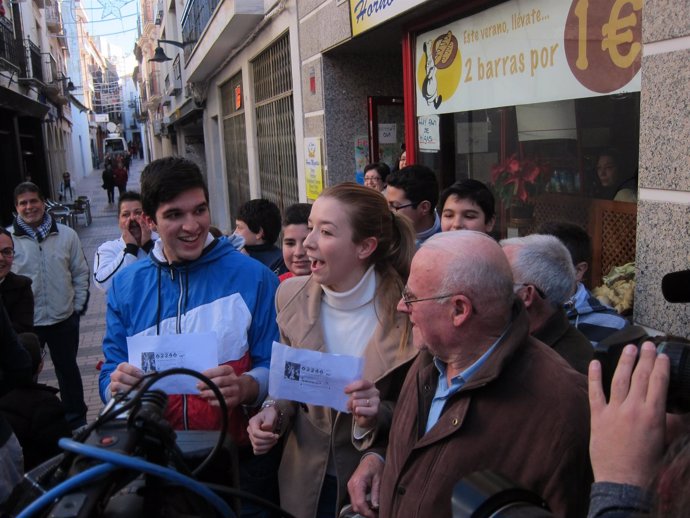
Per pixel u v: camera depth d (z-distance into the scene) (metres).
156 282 2.24
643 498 0.96
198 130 22.73
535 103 3.63
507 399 1.50
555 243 2.04
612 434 1.08
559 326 1.99
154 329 2.18
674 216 2.49
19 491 1.00
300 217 3.24
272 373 2.00
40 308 4.71
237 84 12.00
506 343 1.53
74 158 38.75
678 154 2.44
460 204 2.98
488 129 4.13
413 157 5.13
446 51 4.51
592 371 1.17
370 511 1.88
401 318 2.11
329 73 6.37
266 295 2.31
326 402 1.95
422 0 4.25
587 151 3.24
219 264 2.27
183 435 1.49
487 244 1.58
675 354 1.07
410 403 1.76
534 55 3.61
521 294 1.97
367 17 5.17
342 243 2.07
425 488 1.54
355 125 6.49
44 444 2.70
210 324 2.18
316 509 2.14
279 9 7.56
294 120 7.68
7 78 15.69
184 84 18.73
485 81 4.11
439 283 1.55
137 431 1.04
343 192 2.11
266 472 2.31
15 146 15.77
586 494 1.44
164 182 2.12
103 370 2.24
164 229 2.16
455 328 1.56
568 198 3.43
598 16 3.07
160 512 1.00
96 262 4.14
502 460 1.47
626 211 3.01
